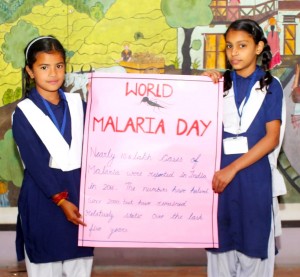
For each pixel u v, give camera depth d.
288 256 4.61
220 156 3.29
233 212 3.34
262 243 3.30
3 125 4.52
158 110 3.29
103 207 3.29
